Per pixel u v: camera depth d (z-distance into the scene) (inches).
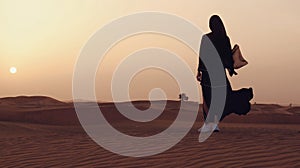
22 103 1584.6
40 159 299.0
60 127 590.9
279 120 1091.9
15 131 517.7
